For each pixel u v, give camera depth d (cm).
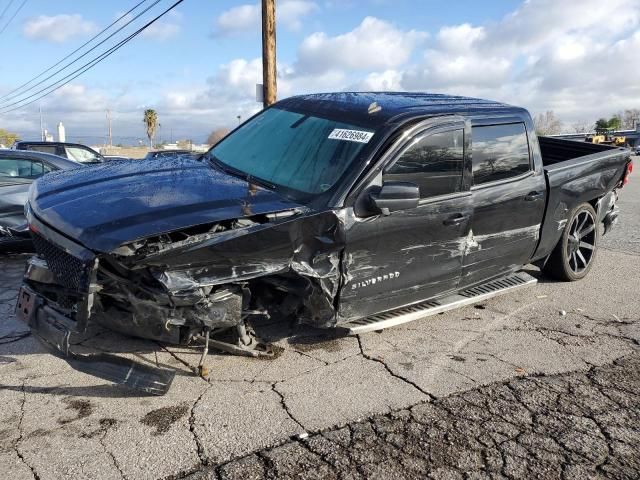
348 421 327
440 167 428
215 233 319
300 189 388
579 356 436
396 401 353
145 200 334
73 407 331
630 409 356
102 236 298
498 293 511
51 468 275
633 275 677
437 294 455
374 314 416
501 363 417
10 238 645
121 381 321
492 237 477
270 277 364
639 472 291
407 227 402
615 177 643
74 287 308
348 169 385
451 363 412
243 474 275
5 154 716
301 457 290
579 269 638
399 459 292
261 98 1356
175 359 390
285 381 372
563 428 330
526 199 504
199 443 299
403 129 408
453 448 305
